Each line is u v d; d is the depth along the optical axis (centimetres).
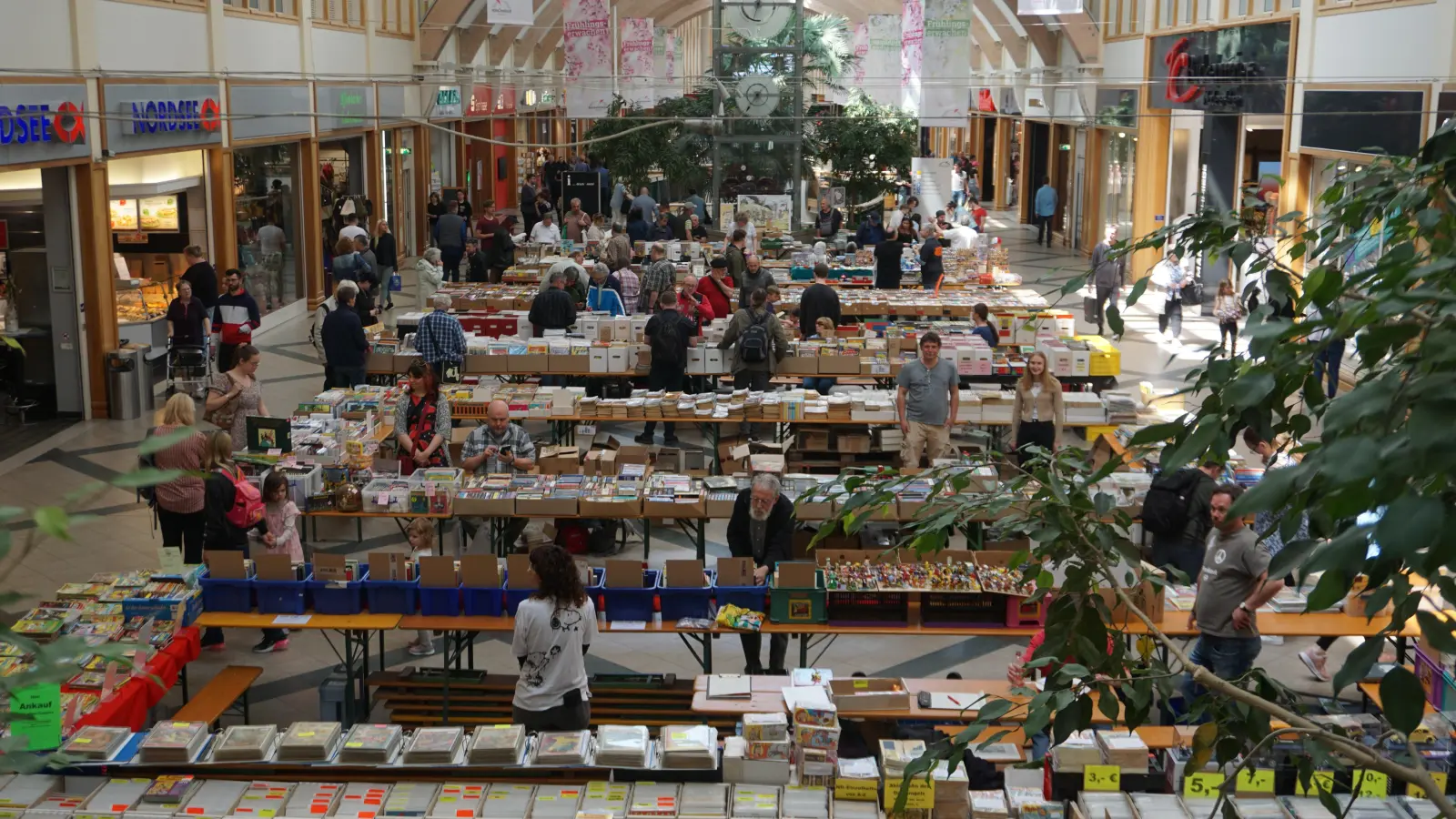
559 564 659
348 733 625
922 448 1159
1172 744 651
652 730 747
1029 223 4084
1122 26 2947
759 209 2862
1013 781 612
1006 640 956
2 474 1329
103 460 1385
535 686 658
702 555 997
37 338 1562
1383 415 163
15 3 1373
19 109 1372
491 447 1057
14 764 165
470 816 564
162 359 1752
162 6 1741
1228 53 2275
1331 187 268
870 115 3198
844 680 696
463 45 3419
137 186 1742
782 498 834
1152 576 320
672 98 3378
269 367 1870
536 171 4359
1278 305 240
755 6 2911
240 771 605
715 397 1305
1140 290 262
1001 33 3597
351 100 2625
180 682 854
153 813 565
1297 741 306
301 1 2308
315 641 938
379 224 2348
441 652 920
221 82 1922
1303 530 739
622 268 1873
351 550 1116
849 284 2055
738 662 914
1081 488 293
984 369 1397
